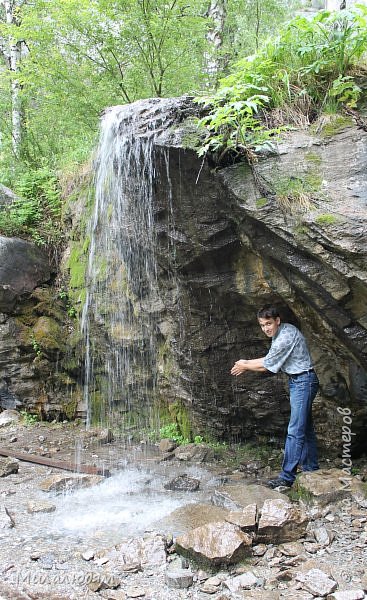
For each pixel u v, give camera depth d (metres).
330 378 4.67
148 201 4.80
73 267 7.56
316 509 3.80
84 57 8.67
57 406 7.31
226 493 4.09
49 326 7.43
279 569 3.15
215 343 5.35
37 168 9.85
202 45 9.04
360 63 4.76
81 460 5.62
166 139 4.29
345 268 3.69
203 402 5.80
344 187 3.90
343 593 2.82
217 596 2.93
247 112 4.31
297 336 4.38
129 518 4.03
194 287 5.02
